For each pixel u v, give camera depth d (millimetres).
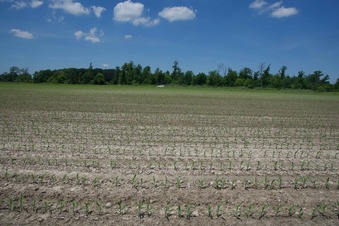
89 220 5129
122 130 13812
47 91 47062
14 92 42031
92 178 6855
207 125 16359
